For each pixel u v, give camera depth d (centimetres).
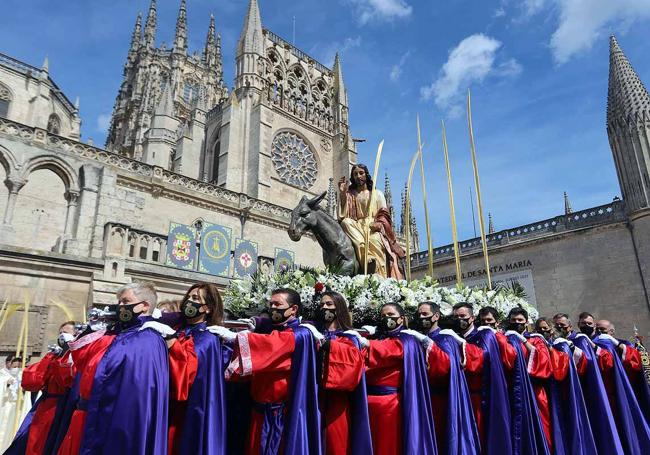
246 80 4616
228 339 474
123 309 447
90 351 445
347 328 580
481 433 638
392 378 567
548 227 2914
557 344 787
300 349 493
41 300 1736
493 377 645
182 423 459
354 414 522
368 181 1049
